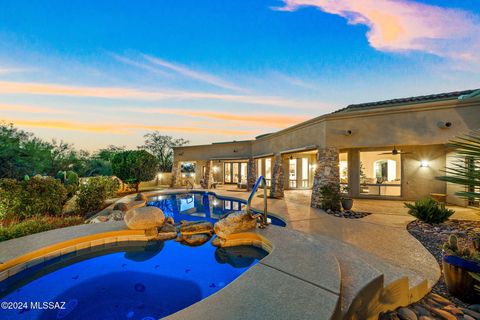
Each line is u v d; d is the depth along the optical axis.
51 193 8.53
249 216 6.02
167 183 26.73
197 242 6.15
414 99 14.40
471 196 1.79
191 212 11.64
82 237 5.26
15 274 4.09
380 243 5.78
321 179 10.85
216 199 15.84
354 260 4.06
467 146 1.99
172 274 4.74
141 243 5.89
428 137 9.67
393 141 10.16
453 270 3.43
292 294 2.65
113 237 5.72
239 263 5.24
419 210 7.72
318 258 3.86
